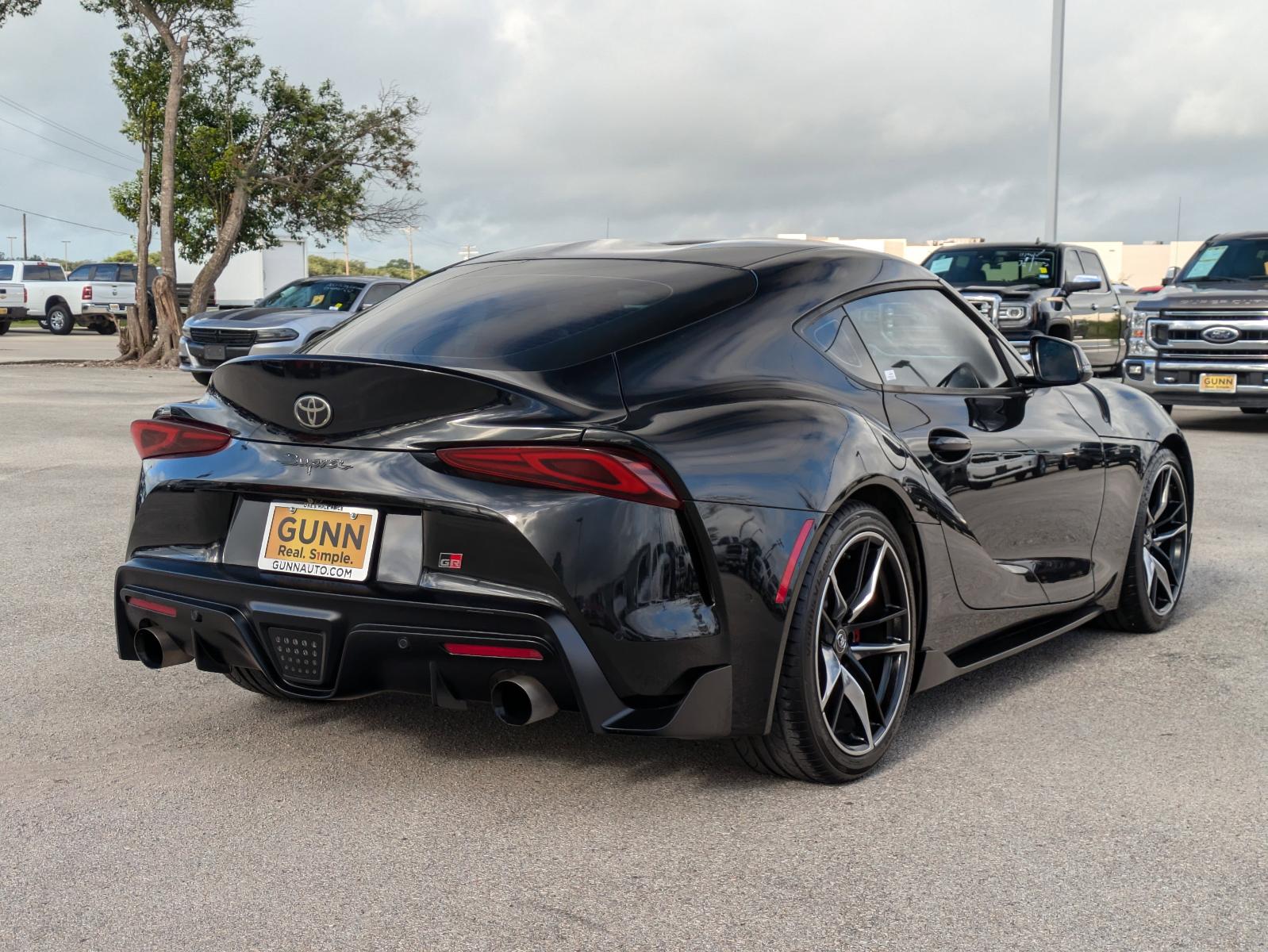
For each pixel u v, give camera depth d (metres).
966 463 3.47
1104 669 4.11
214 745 3.34
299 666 2.90
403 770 3.16
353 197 24.36
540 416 2.66
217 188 24.05
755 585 2.75
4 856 2.65
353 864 2.61
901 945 2.26
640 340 2.90
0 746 3.33
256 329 15.08
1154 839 2.72
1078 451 4.03
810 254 3.42
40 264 35.41
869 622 3.11
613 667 2.64
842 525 2.94
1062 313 14.12
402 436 2.74
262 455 2.92
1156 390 11.84
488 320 3.04
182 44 22.05
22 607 4.86
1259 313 11.29
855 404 3.20
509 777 3.10
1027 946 2.26
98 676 3.97
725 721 2.78
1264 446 10.42
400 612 2.73
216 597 2.98
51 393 15.46
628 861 2.62
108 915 2.38
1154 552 4.61
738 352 3.01
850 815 2.86
